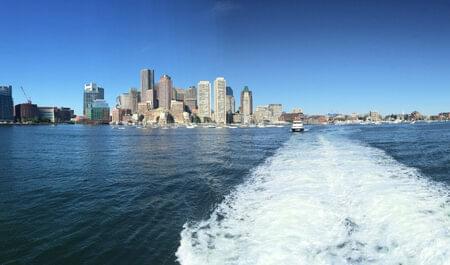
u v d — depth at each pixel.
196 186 22.92
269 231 12.31
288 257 10.20
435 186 18.02
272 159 33.47
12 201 20.52
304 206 14.77
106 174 30.36
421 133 86.38
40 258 12.17
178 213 16.48
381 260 9.88
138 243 12.97
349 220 12.97
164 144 71.81
